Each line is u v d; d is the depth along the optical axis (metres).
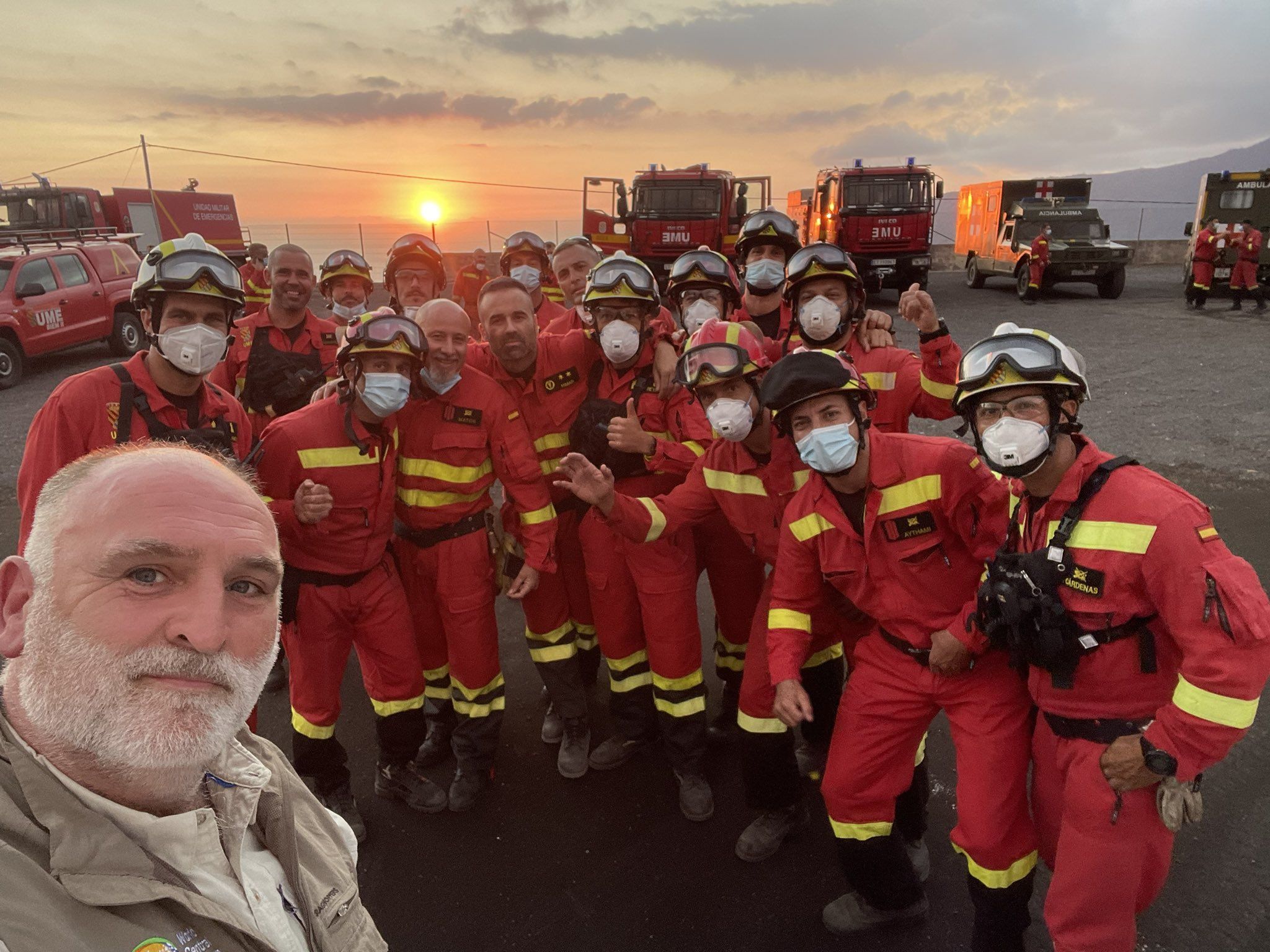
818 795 3.40
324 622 3.03
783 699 2.55
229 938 0.85
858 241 17.36
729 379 2.70
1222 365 10.51
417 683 3.26
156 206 21.50
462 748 3.39
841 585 2.56
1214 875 2.84
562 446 3.55
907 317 3.41
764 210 4.29
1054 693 2.05
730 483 2.95
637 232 16.39
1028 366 1.90
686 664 3.24
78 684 0.82
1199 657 1.75
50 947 0.70
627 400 3.41
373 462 2.99
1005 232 18.83
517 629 4.98
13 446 8.90
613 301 3.21
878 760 2.47
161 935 0.79
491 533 3.39
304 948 1.04
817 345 3.57
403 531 3.34
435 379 3.11
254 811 1.05
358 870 3.06
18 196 18.58
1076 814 1.99
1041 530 2.04
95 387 2.66
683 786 3.32
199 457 0.93
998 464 1.96
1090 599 1.92
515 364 3.44
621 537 3.26
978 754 2.29
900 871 2.56
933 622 2.40
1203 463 6.86
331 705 3.13
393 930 2.78
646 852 3.11
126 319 14.37
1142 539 1.84
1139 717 1.95
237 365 4.56
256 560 0.89
